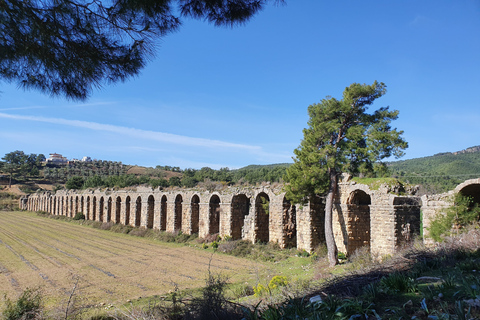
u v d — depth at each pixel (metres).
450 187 47.06
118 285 21.73
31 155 196.88
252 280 21.02
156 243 42.72
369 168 24.61
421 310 6.16
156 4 8.02
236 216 38.44
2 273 25.48
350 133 24.05
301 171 25.84
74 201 83.06
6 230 58.03
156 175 143.12
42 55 8.32
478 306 5.71
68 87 9.02
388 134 23.20
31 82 8.62
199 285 21.38
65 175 169.62
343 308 6.74
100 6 8.15
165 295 18.73
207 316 8.53
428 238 19.11
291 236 32.56
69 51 8.50
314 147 25.78
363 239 27.34
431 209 19.41
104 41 8.55
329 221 24.30
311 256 27.30
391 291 7.68
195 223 45.19
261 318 7.71
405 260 11.70
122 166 197.00
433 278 8.45
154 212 52.53
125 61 8.88
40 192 115.25
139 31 8.61
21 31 7.90
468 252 11.77
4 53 7.91
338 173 25.31
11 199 131.75
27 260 31.12
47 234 52.81
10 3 7.44
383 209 23.44
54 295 19.06
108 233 54.59
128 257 32.72
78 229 60.91
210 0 8.31
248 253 31.94
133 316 10.58
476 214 17.70
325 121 25.95
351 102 24.64
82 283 22.38
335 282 10.20
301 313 7.05
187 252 35.22
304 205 27.52
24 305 13.40
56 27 7.99
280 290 13.38
